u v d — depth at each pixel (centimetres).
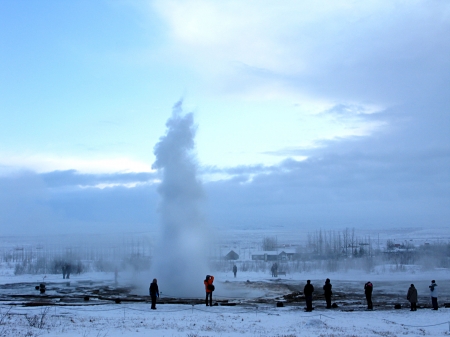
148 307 2728
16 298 3275
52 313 2336
